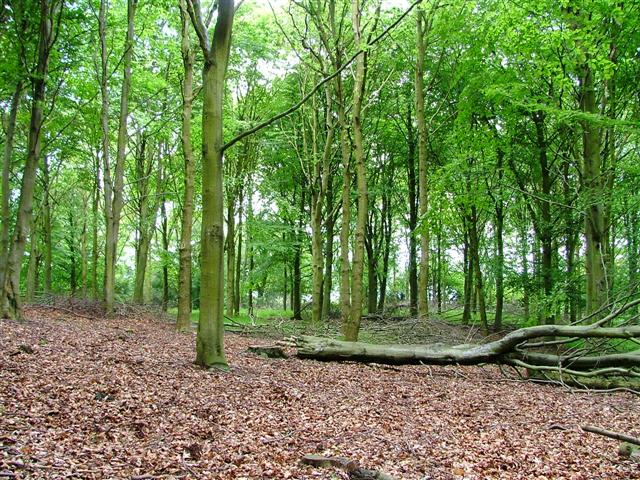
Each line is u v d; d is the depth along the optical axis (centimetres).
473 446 633
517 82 1491
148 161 2814
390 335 1708
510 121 1695
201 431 594
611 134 1652
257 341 1600
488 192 1761
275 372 1020
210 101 947
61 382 703
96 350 995
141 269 2770
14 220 2347
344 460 512
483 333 1981
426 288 1920
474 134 1792
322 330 1862
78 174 2789
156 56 2102
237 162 2678
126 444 525
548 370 1179
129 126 2489
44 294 2181
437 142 2419
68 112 1986
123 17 2016
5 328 1103
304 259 3569
